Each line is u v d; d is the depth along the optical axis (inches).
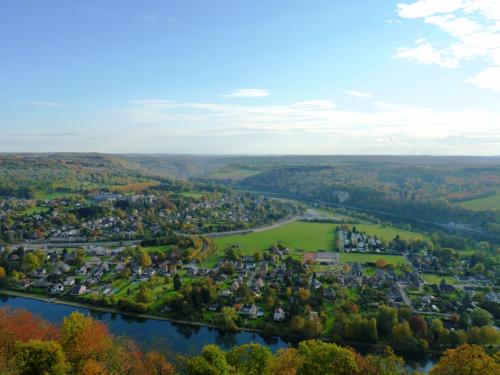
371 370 4441.4
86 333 4623.5
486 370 3821.4
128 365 4537.4
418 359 6505.9
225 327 7475.4
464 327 7253.9
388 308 7308.1
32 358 3690.9
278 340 7121.1
